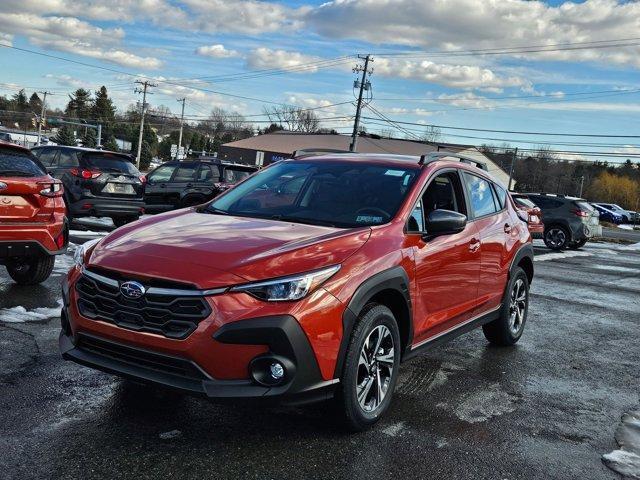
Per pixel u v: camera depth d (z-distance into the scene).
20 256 6.43
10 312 5.82
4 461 3.11
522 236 6.17
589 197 109.94
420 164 4.83
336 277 3.50
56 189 6.70
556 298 9.48
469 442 3.79
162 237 3.76
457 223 4.28
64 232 6.81
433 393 4.65
